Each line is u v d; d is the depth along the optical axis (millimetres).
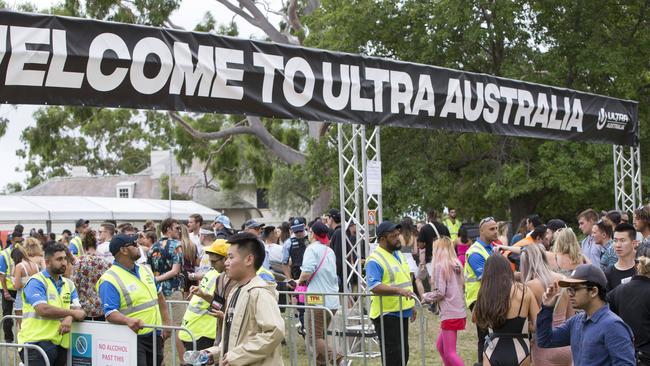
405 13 22266
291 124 38375
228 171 40469
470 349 11656
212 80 8812
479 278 9078
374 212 11898
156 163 44531
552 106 13617
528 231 12539
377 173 11109
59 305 7684
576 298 4938
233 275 5094
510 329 6105
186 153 38812
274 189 50906
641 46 22469
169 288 11070
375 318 8766
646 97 23203
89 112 35812
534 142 22500
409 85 11031
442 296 8664
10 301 13062
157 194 55156
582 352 4980
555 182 20844
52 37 7613
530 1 21844
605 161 21312
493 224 9188
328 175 25625
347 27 22766
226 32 31203
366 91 10477
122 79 8086
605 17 22359
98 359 7285
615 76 21938
